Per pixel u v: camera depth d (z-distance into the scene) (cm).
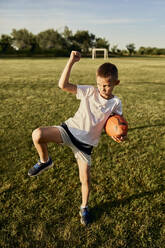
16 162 310
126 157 330
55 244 188
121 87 921
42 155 208
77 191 252
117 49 7612
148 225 210
